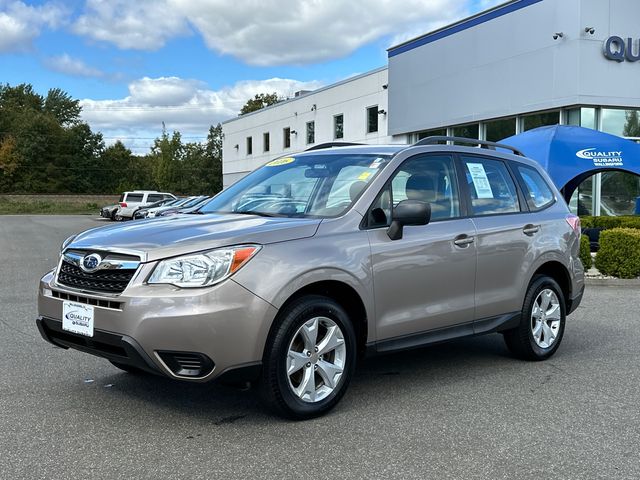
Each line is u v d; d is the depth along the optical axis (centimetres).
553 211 626
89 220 3944
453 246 509
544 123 1792
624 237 1122
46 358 589
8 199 6103
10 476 342
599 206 1738
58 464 358
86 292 410
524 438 403
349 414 444
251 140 4188
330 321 435
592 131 1296
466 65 2033
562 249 611
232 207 518
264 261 402
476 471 353
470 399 481
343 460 366
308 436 401
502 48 1884
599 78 1666
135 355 385
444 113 2144
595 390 507
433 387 512
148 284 388
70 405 459
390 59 2433
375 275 457
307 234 432
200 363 383
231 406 457
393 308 471
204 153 8094
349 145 585
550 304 606
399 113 2397
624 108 1725
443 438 402
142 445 386
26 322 761
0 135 7925
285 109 3669
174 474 346
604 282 1119
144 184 8625
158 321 378
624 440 402
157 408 453
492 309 545
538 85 1769
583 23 1636
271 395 410
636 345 664
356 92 2919
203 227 432
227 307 384
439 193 525
